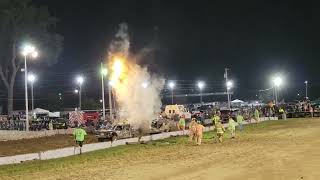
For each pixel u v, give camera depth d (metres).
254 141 35.25
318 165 20.75
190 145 35.34
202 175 19.75
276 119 69.81
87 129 56.09
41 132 52.41
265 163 22.31
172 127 57.28
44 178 21.72
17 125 62.44
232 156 26.03
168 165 23.69
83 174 22.23
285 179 17.66
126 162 26.27
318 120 60.28
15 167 26.69
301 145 30.00
